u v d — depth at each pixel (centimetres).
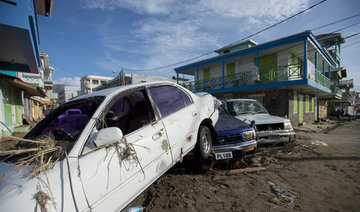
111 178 165
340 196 274
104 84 2864
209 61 1662
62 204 131
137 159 191
